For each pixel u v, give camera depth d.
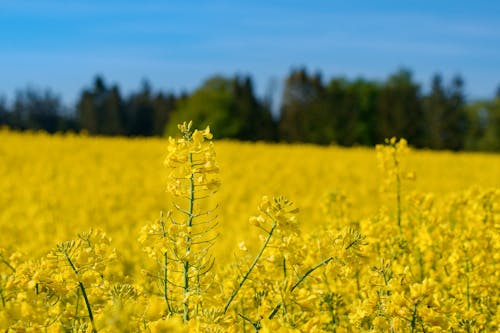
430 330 3.75
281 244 3.82
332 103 74.44
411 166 26.39
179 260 3.71
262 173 22.30
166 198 16.66
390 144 6.73
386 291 3.73
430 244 5.88
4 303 3.93
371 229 5.83
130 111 105.88
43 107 108.31
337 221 7.12
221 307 3.82
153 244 3.75
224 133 65.50
